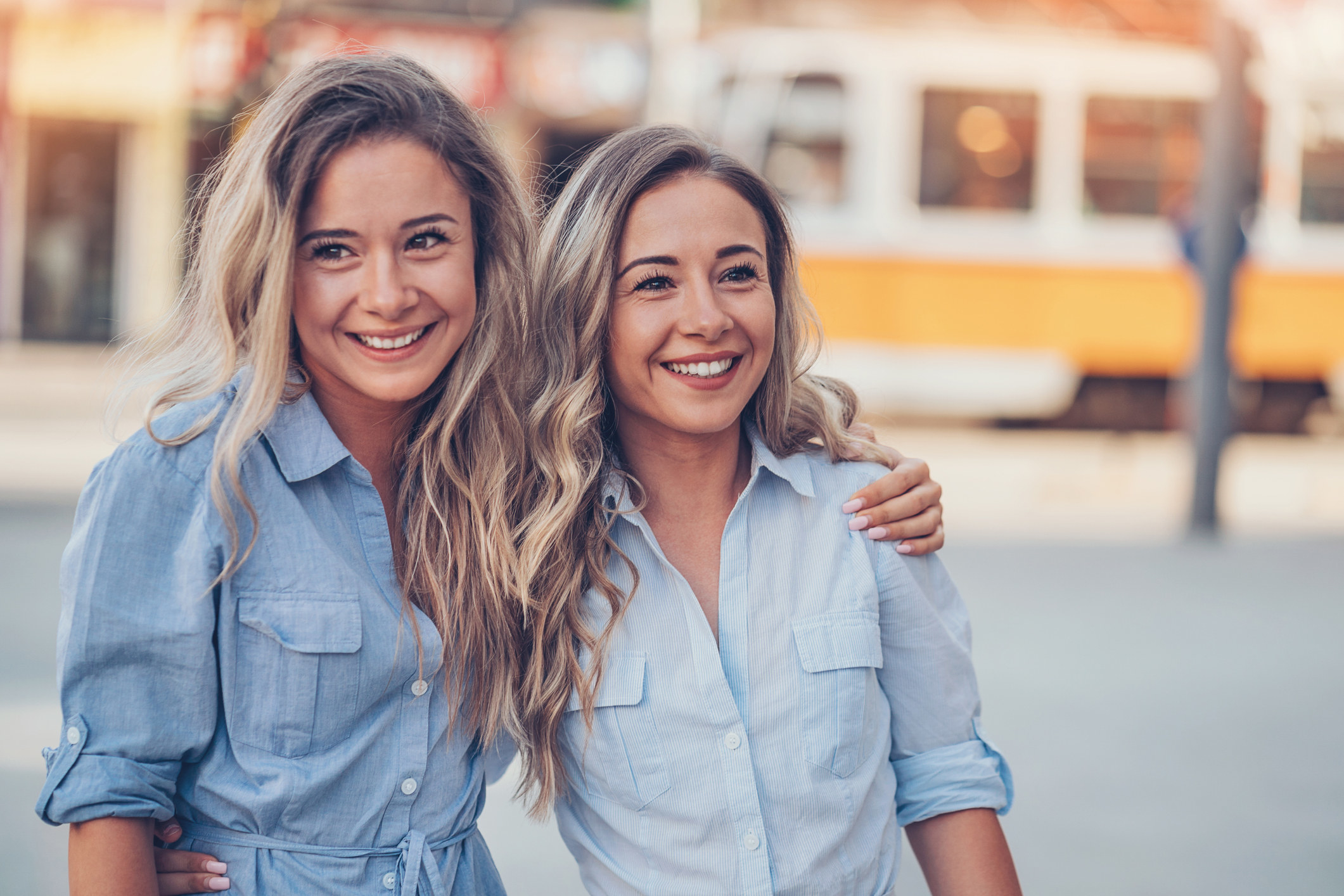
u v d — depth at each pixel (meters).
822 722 1.83
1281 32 11.43
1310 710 4.91
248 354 1.76
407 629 1.78
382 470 1.92
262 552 1.71
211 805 1.73
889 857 1.90
